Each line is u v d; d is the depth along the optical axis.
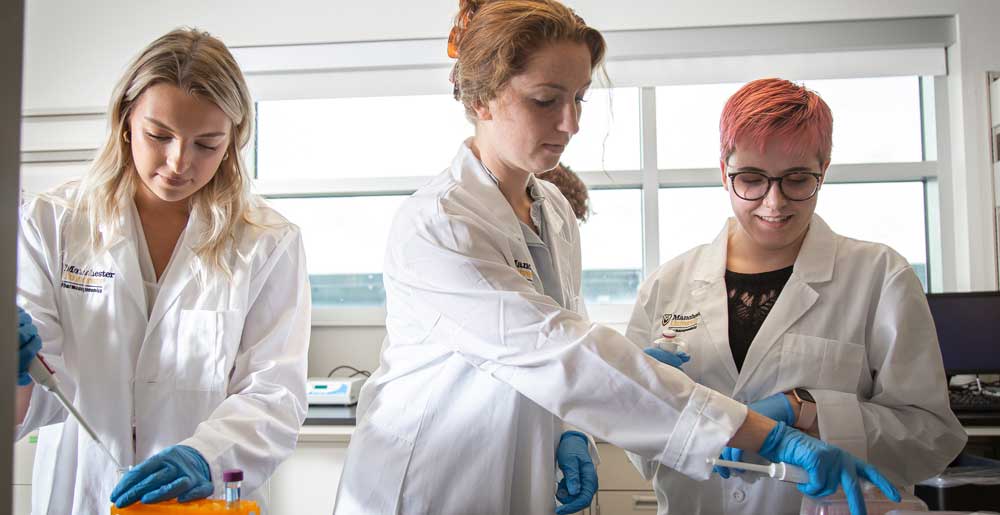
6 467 0.47
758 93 1.23
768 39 2.95
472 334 1.09
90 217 1.40
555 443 1.30
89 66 3.12
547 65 1.05
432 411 1.18
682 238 3.10
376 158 3.22
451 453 1.16
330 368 3.14
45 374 1.08
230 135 1.42
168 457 1.06
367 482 1.20
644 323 1.46
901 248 3.04
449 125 3.19
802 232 1.35
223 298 1.40
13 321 0.48
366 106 3.22
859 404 1.18
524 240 1.26
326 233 3.23
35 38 3.15
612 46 2.98
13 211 0.48
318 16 3.08
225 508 0.88
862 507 0.93
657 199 3.05
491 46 1.08
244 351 1.45
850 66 2.96
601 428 1.04
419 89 3.10
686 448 0.99
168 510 0.90
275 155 3.26
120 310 1.38
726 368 1.32
